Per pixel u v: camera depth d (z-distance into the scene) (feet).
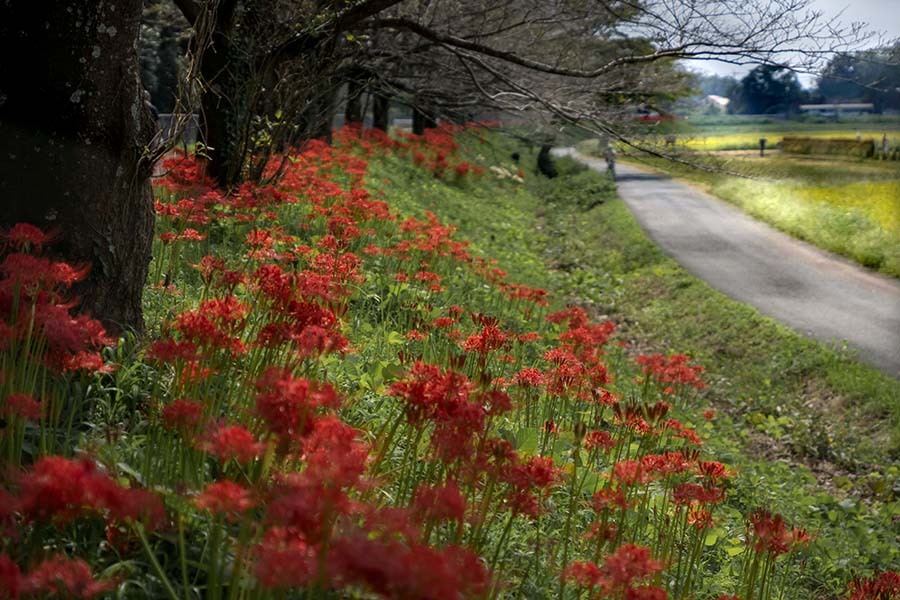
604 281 60.34
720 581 17.62
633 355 45.06
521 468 10.23
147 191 16.14
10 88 14.47
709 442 30.86
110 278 15.38
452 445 9.84
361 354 20.68
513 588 12.37
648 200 103.09
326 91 39.91
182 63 18.06
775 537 13.93
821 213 84.02
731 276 60.95
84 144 14.92
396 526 7.12
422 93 51.88
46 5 14.42
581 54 45.09
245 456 7.50
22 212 14.58
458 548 7.79
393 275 31.53
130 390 13.88
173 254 21.29
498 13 44.32
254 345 11.29
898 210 88.12
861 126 241.96
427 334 21.67
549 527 15.61
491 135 114.83
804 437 35.06
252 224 29.27
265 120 34.76
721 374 43.04
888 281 61.36
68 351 10.69
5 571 6.41
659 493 18.92
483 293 36.22
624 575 9.39
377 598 6.79
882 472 32.73
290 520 6.70
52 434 10.57
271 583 6.43
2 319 10.52
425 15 42.24
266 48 35.17
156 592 9.16
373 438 14.40
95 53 14.83
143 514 7.50
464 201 71.92
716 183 114.62
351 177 49.88
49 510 6.68
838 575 22.57
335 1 35.47
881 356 43.91
